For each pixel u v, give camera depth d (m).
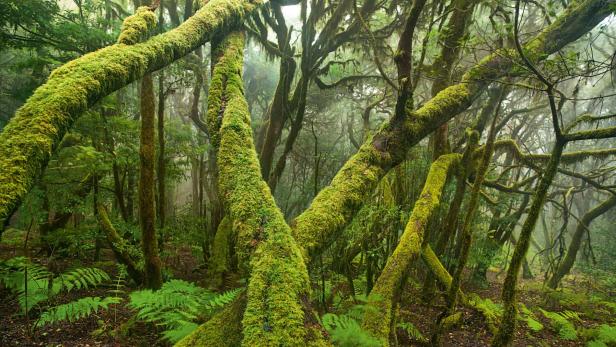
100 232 6.64
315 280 4.62
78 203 6.80
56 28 6.32
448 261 7.19
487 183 8.41
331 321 2.95
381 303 3.82
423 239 5.21
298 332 1.91
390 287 4.09
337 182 3.68
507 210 10.21
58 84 2.49
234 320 2.28
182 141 9.02
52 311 3.67
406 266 4.39
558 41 5.38
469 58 8.70
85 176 6.90
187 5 7.05
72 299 5.20
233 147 3.35
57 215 7.84
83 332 4.26
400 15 9.19
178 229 7.51
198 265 7.78
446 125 6.98
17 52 9.68
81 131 6.43
